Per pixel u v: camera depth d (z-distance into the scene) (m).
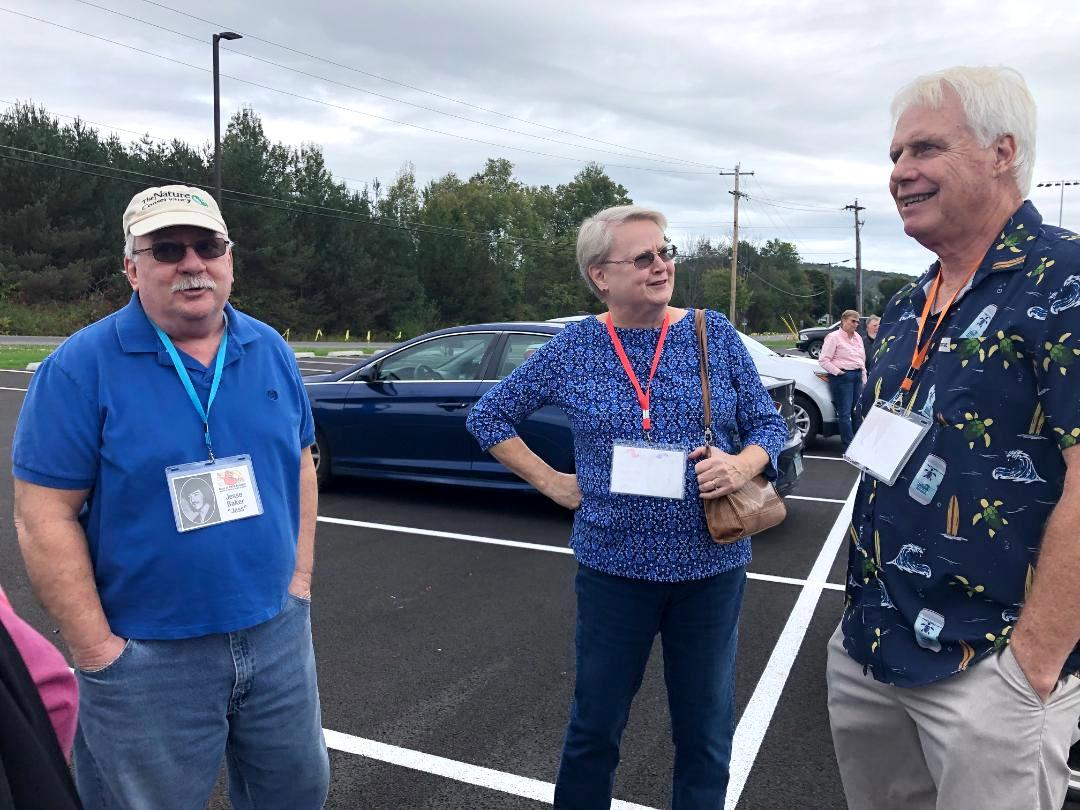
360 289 44.12
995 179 1.60
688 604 2.11
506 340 5.86
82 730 1.76
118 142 39.56
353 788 2.61
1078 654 1.52
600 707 2.15
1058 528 1.42
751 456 2.08
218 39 22.73
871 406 1.85
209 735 1.82
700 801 2.16
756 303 91.88
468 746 2.86
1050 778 1.54
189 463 1.75
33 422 1.68
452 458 5.97
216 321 1.85
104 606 1.74
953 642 1.59
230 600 1.78
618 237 2.10
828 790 2.62
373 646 3.71
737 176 48.16
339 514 6.04
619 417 2.08
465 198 62.53
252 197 39.00
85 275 35.34
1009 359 1.51
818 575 4.83
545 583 4.58
